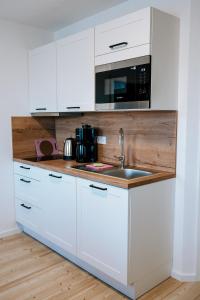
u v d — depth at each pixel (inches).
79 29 122.1
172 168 90.7
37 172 112.0
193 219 89.0
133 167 100.7
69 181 95.4
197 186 87.5
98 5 103.7
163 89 82.1
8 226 128.8
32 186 116.2
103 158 116.0
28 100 130.5
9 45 121.5
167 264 92.0
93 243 88.4
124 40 83.1
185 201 88.1
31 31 128.2
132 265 79.0
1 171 124.2
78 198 92.4
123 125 106.5
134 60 80.6
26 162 118.0
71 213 96.2
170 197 89.1
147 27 76.4
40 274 94.6
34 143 134.0
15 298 82.0
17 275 93.9
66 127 135.1
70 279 91.7
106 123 113.5
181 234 90.0
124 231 77.3
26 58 127.8
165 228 88.9
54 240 106.3
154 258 86.4
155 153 95.7
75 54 102.1
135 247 79.3
